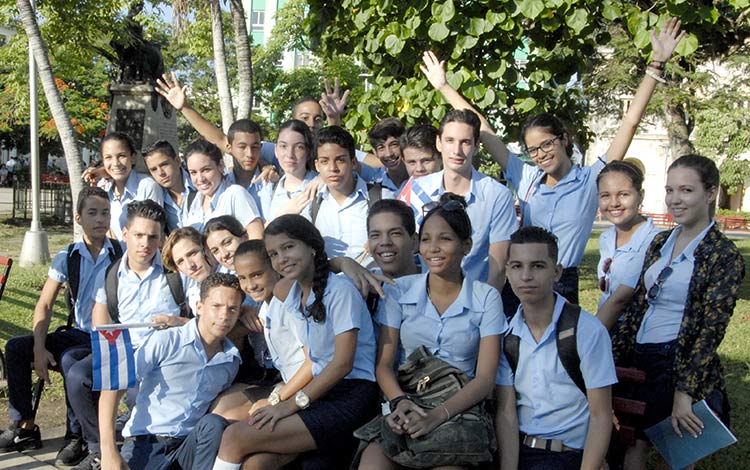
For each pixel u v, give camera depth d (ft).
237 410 13.07
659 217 98.27
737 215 116.06
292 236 11.61
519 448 11.25
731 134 72.23
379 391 12.11
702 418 11.14
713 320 11.32
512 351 11.28
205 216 16.83
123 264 15.02
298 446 11.41
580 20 17.57
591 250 63.41
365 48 19.99
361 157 18.48
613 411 11.78
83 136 83.41
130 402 14.65
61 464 15.69
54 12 45.01
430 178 14.33
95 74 84.84
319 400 11.75
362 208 14.55
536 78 18.80
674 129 53.88
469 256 13.83
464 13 18.25
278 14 81.46
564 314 11.02
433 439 10.50
